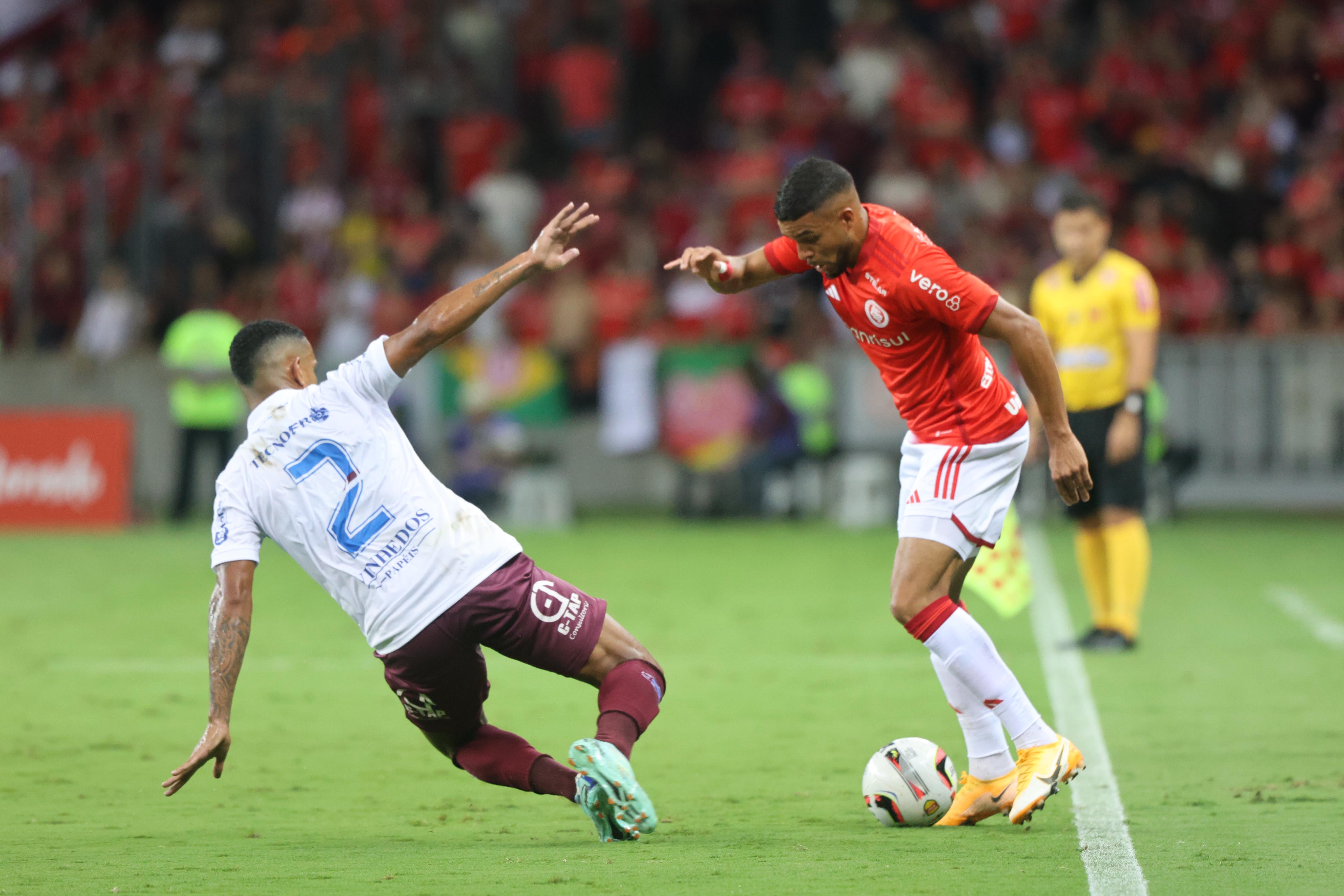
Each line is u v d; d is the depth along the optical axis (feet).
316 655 95.66
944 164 214.07
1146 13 242.17
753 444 184.44
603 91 246.47
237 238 213.87
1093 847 48.32
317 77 238.68
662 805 56.75
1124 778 60.39
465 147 236.02
